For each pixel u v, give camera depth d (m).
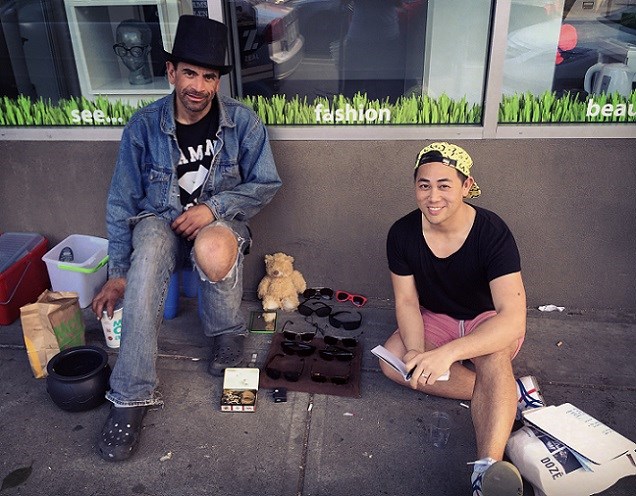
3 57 3.17
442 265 2.42
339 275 3.38
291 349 2.90
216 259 2.52
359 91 3.09
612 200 3.08
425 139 3.04
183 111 2.72
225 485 2.22
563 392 2.69
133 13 3.10
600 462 2.03
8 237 3.42
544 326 3.15
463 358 2.15
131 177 2.77
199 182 2.83
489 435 2.04
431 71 3.05
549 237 3.19
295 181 3.19
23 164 3.30
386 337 3.07
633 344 3.00
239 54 3.08
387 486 2.22
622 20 2.83
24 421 2.53
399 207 3.19
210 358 2.91
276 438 2.44
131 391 2.39
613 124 2.97
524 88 2.96
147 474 2.27
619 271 3.21
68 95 3.24
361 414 2.56
